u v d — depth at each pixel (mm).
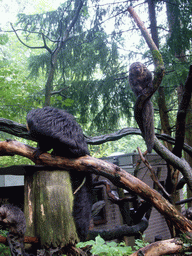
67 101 4930
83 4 7168
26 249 2424
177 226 2330
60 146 2197
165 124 6410
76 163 2236
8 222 2047
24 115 5680
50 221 2316
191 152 3467
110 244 2049
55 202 2340
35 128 2133
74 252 2330
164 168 6879
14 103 4918
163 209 2342
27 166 2439
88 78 7477
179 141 2754
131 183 2314
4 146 2314
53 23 7480
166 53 6027
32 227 2418
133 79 2213
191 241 2209
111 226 5023
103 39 6859
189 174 2697
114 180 2312
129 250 2090
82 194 2309
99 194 5027
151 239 6527
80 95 7332
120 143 15188
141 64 2193
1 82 4781
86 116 7551
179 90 7391
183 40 6207
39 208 2359
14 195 4219
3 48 12883
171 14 6574
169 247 2180
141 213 3635
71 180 2375
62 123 2229
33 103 5168
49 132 2107
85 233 2268
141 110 2264
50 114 2242
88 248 2498
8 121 3008
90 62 7199
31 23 7488
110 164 2297
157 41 6309
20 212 2133
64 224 2330
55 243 2289
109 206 5121
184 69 5637
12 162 7082
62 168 2307
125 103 7016
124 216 3652
